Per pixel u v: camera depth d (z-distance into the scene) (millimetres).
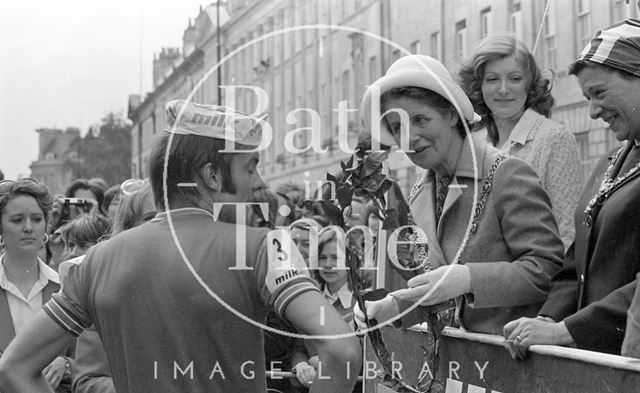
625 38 3086
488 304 3225
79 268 2951
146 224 2938
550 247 3275
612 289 3078
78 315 2932
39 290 5781
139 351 2791
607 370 2486
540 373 2785
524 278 3215
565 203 4145
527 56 4238
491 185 3359
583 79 3154
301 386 5035
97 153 57844
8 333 5680
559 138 4191
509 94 4219
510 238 3311
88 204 8680
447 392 3268
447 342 3275
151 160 2934
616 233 3068
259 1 16812
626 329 2742
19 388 2867
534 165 4168
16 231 5699
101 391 4121
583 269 3178
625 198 3062
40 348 2916
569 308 3232
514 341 2879
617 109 3096
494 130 4355
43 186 5789
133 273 2824
